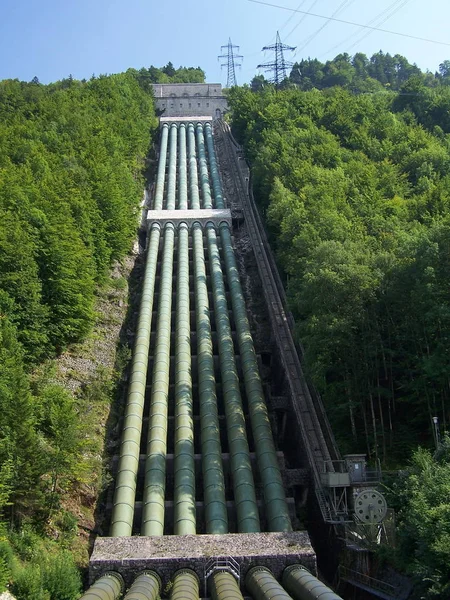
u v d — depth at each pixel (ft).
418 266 178.50
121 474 184.55
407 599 126.52
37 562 140.46
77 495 173.58
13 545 141.79
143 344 246.27
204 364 236.02
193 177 426.92
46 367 205.77
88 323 233.76
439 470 131.13
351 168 331.98
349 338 187.21
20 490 147.64
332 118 438.40
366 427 185.47
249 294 299.58
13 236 206.69
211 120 554.87
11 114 426.10
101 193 298.97
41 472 152.35
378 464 169.89
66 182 288.92
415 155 347.56
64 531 159.63
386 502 150.61
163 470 189.78
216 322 265.13
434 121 449.06
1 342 173.47
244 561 144.25
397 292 183.32
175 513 173.17
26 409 151.33
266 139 406.62
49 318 212.43
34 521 153.79
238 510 175.11
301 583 127.34
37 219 226.17
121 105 496.64
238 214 372.79
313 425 203.31
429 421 183.93
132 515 173.47
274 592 119.44
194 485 185.06
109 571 142.10
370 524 148.77
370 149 376.68
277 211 288.10
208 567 143.43
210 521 170.30
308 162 343.67
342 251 194.70
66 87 572.92
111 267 296.92
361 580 147.95
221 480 185.06
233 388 222.69
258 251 323.37
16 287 198.59
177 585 130.41
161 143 495.82
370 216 263.70
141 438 213.46
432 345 182.80
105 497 187.21
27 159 310.04
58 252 219.41
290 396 220.84
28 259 205.05
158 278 314.14
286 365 232.53
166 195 404.16
